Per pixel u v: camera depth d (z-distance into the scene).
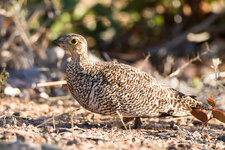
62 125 8.07
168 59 15.62
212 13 17.58
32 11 14.80
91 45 17.34
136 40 18.03
